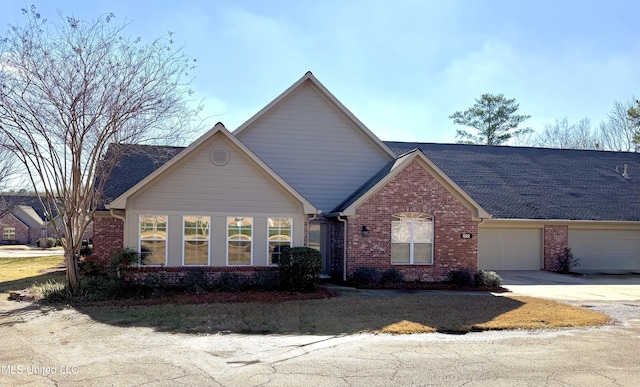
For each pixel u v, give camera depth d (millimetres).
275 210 16797
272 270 16422
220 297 14039
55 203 15312
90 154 15133
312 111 20578
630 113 39969
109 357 8227
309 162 20469
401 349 8961
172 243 16125
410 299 14344
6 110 13719
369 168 20953
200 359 8172
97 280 14992
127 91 14758
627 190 26844
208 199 16375
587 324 11383
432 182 18500
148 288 15047
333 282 18406
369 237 18000
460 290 16828
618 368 7895
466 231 18656
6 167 26297
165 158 19250
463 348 9078
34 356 8266
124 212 16094
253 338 9680
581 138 50750
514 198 24500
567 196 25453
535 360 8312
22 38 15641
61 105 13812
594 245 24516
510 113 44094
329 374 7422
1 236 58312
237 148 16484
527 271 23469
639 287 18703
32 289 14914
